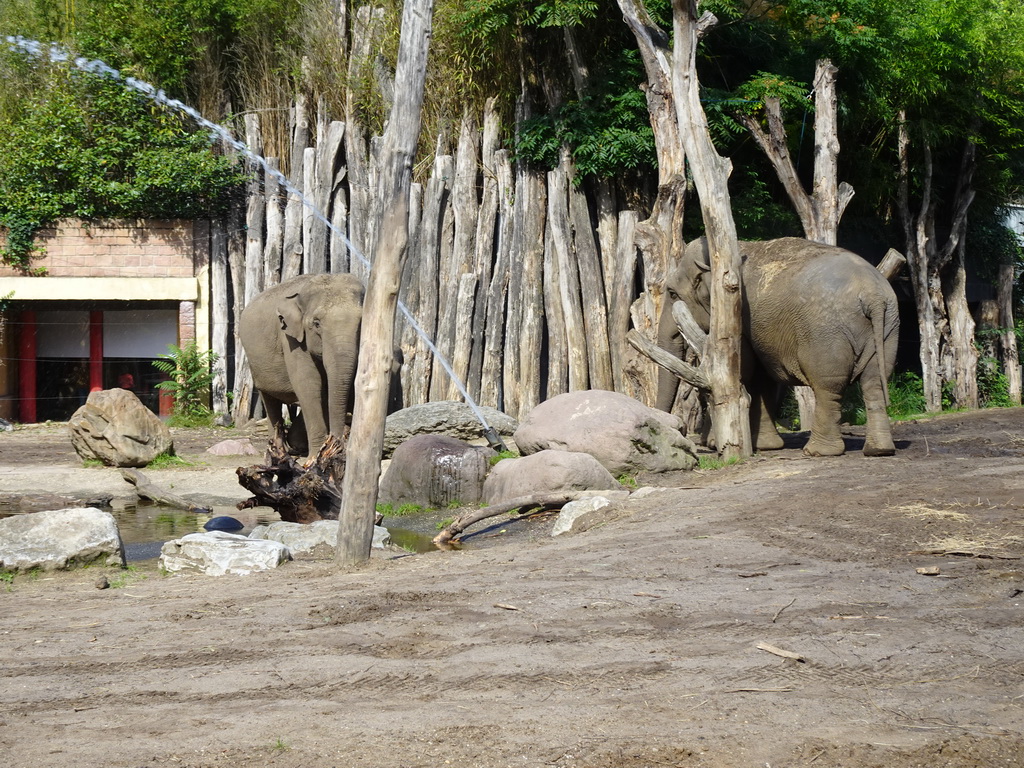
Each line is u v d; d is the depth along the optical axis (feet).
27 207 71.92
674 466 38.50
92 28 76.89
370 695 14.48
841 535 23.80
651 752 12.14
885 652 15.66
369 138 71.87
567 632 17.20
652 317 54.29
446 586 21.03
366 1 75.77
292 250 69.92
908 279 75.97
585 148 60.80
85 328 75.87
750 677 14.78
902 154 72.90
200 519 36.88
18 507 38.99
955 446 41.55
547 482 34.17
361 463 25.67
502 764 11.91
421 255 65.87
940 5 68.59
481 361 64.28
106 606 21.08
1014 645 15.84
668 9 60.64
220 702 14.35
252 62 77.66
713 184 40.01
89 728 13.37
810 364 38.24
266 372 52.01
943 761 11.90
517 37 63.98
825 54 63.62
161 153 71.15
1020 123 78.38
